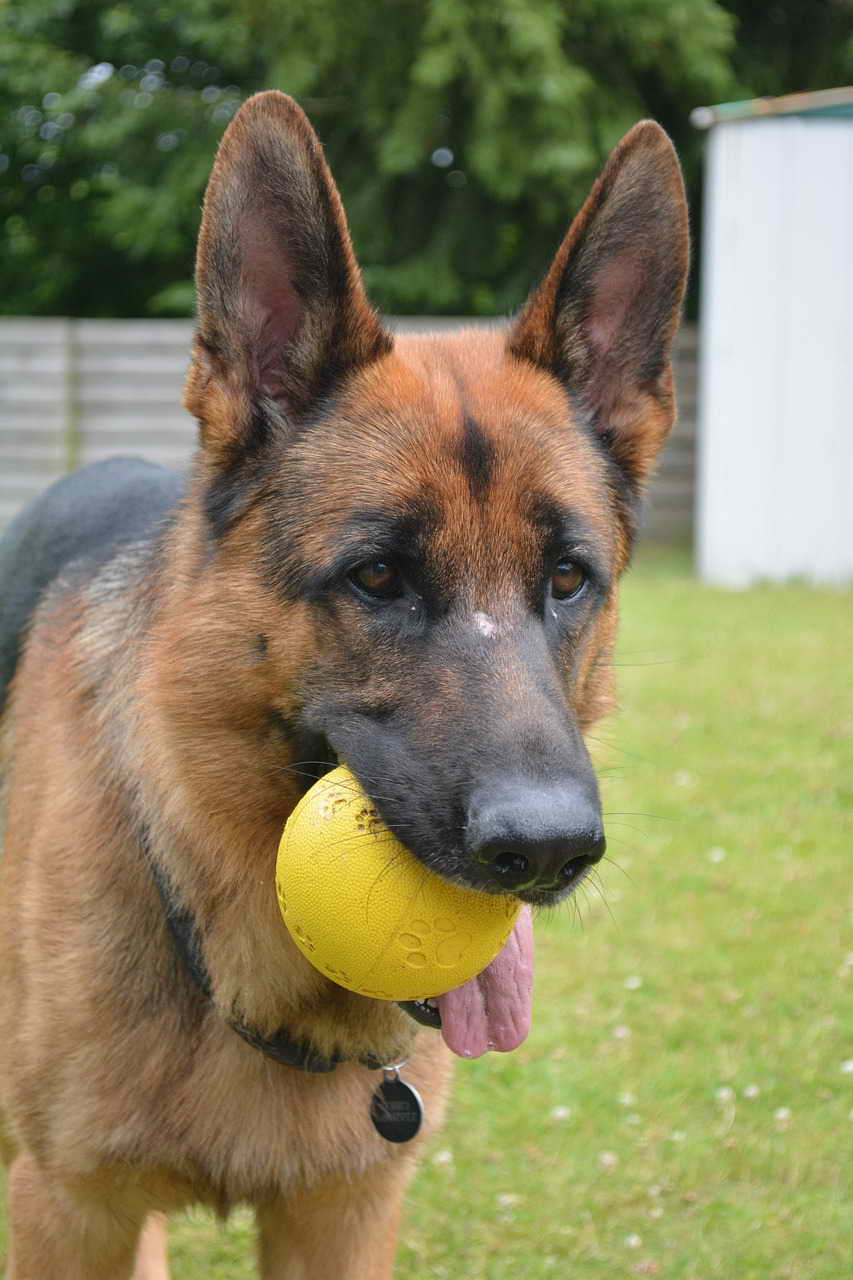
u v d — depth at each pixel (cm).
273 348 82
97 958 81
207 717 80
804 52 435
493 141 372
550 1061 116
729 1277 96
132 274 502
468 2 360
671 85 398
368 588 78
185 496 87
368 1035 82
